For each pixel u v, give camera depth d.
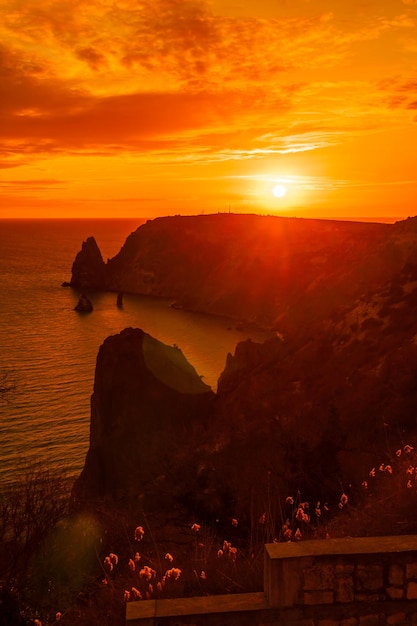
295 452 16.30
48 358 108.06
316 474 15.16
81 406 76.00
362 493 11.87
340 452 16.58
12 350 115.06
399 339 36.69
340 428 18.64
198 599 6.94
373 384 28.84
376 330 41.16
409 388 26.39
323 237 175.12
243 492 15.27
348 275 88.50
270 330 138.50
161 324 148.50
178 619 6.63
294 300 143.00
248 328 142.50
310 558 6.70
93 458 43.19
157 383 46.38
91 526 13.51
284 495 14.34
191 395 46.91
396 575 6.70
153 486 19.58
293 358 45.69
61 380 91.12
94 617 8.33
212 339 130.38
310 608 6.69
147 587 8.34
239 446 20.89
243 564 8.77
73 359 107.62
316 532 9.73
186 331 139.38
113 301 183.88
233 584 8.05
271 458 16.94
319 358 42.88
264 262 160.00
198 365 107.56
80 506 18.81
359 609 6.68
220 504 14.84
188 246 194.38
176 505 16.33
